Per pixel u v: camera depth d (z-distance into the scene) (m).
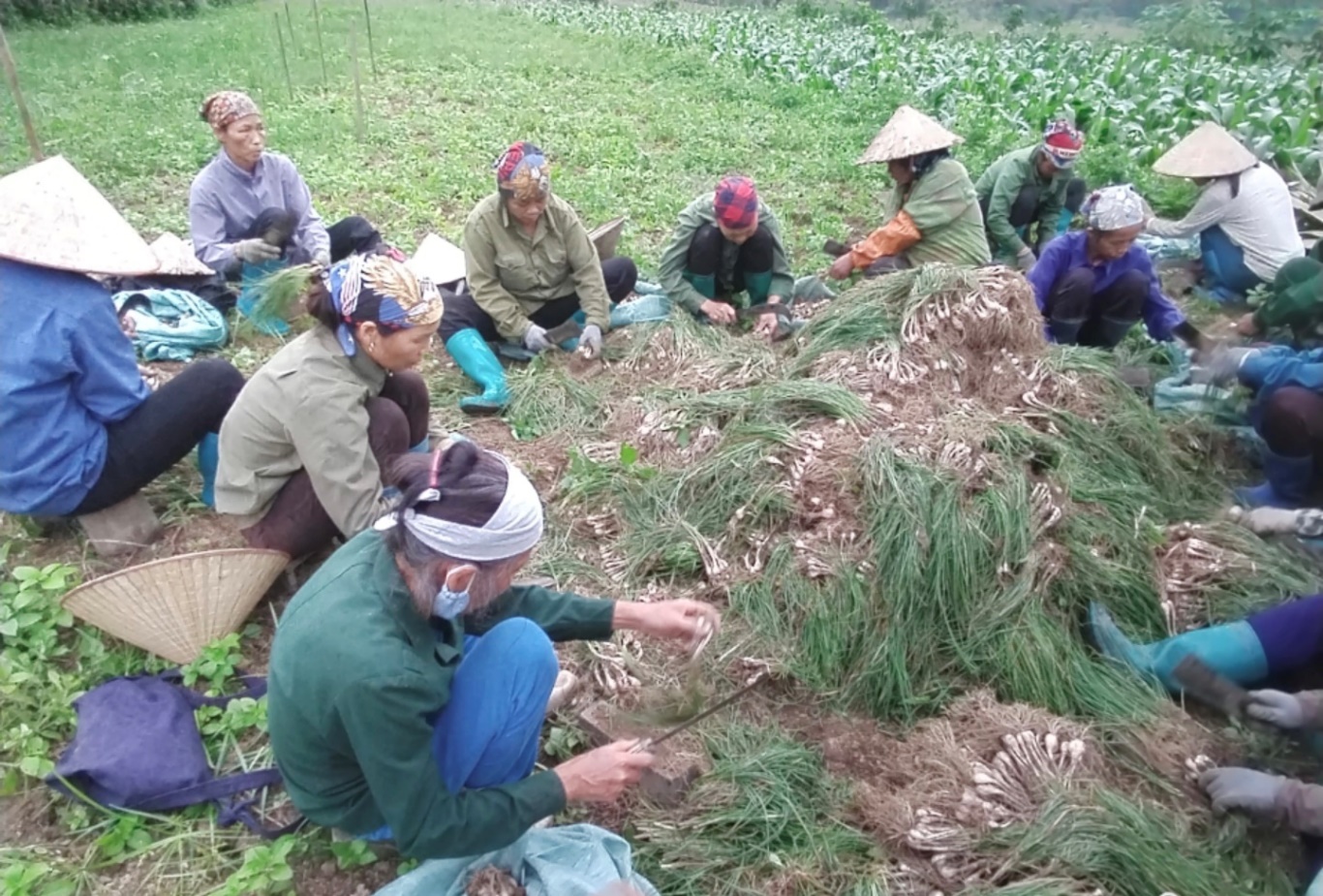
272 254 5.40
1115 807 2.66
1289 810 2.65
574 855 2.50
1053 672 3.13
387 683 2.01
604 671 3.21
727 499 3.74
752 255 5.49
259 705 3.05
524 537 2.04
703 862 2.65
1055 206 6.53
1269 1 21.55
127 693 3.04
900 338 4.29
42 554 3.78
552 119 10.95
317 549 3.56
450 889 2.40
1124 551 3.56
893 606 3.22
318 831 2.74
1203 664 3.10
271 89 11.72
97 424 3.53
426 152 9.27
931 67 14.24
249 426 3.25
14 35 15.47
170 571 3.07
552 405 4.77
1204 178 5.90
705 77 14.42
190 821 2.79
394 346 3.16
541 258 5.21
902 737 3.09
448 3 23.94
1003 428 3.73
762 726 3.07
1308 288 4.04
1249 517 3.84
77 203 3.33
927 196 5.65
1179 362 5.09
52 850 2.71
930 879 2.60
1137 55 15.05
